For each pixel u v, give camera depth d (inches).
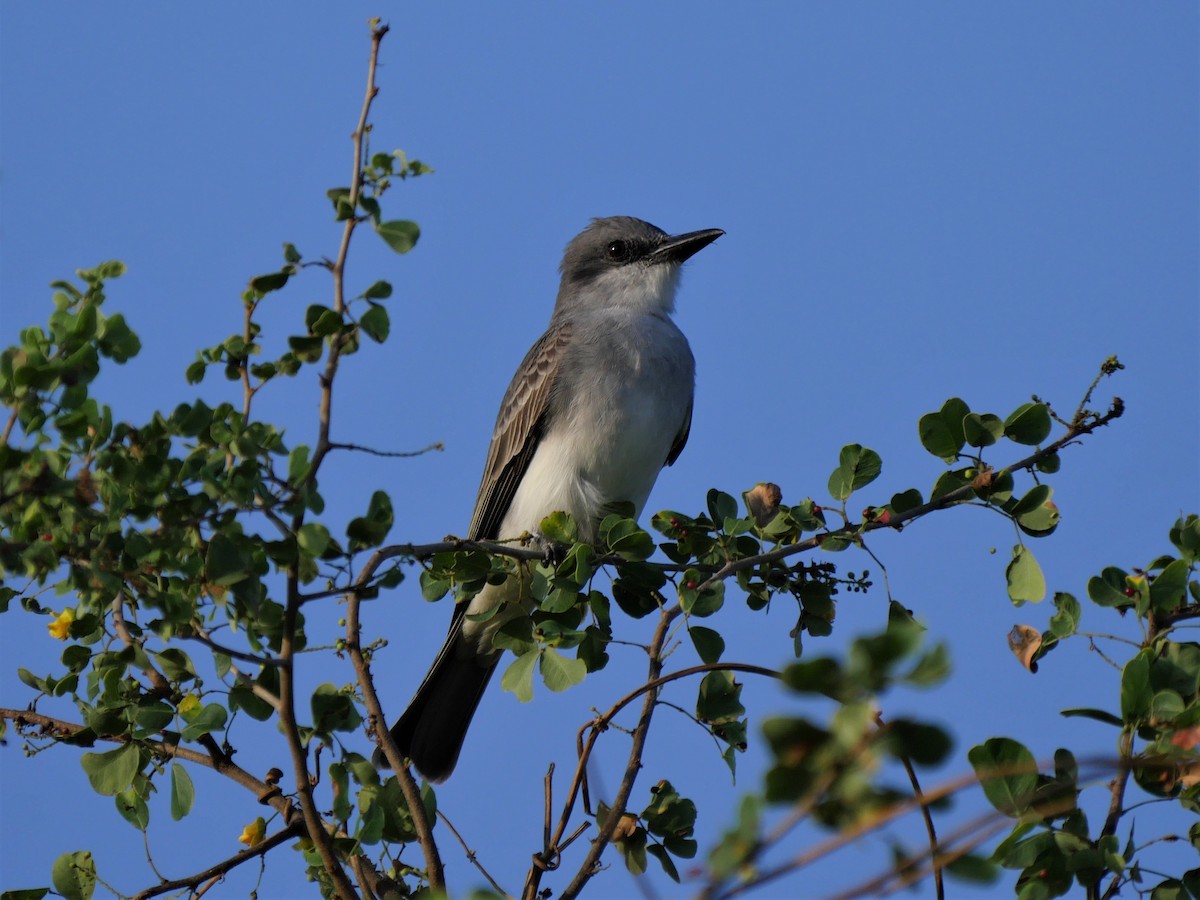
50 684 335.3
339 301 270.7
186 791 316.5
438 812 313.3
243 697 303.0
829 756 163.3
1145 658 245.0
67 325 264.8
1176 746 237.3
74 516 251.0
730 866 168.4
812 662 162.7
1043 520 315.0
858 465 333.4
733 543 339.9
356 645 302.7
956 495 322.7
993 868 186.7
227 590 264.1
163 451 263.7
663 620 323.0
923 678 160.9
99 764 315.3
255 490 256.8
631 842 310.7
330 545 266.5
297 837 313.4
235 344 279.4
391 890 306.5
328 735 297.4
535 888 285.6
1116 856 242.2
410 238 271.0
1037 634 295.1
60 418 253.1
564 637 317.1
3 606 334.0
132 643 298.8
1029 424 319.0
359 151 271.1
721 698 318.7
